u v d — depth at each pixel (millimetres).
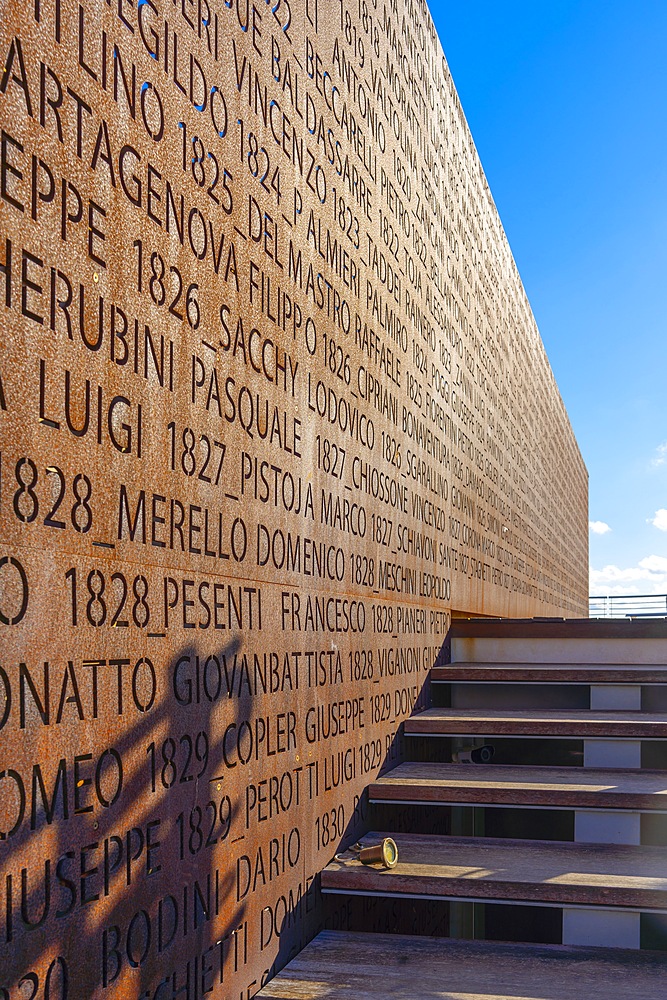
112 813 1800
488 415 7867
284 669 2836
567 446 18562
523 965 2713
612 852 3373
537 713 4695
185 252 2188
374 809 3912
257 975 2529
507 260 9375
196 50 2271
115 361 1855
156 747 1984
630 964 2721
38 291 1604
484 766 4273
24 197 1568
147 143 2006
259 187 2705
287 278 2943
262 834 2607
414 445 4926
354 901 3520
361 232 3918
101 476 1793
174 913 2051
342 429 3561
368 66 4105
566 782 3803
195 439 2221
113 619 1823
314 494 3186
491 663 5688
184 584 2141
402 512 4598
